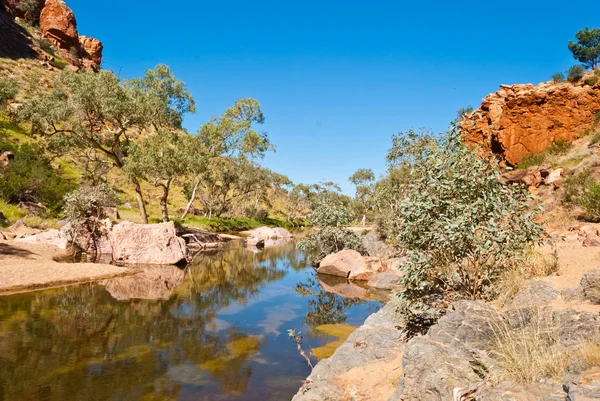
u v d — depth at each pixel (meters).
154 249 23.47
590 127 22.83
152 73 32.75
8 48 84.25
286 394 7.12
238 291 16.73
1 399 6.60
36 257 19.53
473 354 4.93
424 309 7.01
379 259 20.19
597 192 14.01
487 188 6.88
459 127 7.55
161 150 30.61
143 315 12.34
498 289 6.61
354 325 11.73
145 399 6.79
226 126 35.12
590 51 37.25
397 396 4.95
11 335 9.84
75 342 9.60
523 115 24.66
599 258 7.30
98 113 29.41
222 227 51.84
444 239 6.46
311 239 24.83
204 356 9.02
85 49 116.62
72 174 44.47
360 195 63.59
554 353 4.09
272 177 86.25
